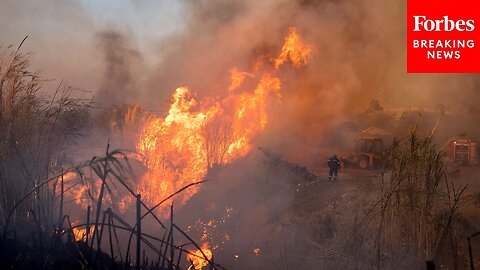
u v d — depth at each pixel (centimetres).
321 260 964
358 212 1082
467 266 754
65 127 593
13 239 446
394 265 731
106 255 482
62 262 429
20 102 560
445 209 823
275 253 1130
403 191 775
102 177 367
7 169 527
